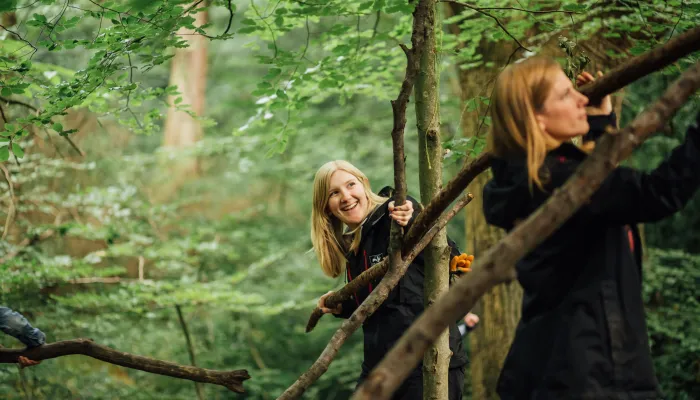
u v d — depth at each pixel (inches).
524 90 63.4
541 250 65.1
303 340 366.3
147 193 297.9
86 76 112.6
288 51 127.3
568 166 62.8
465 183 75.2
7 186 201.8
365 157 392.5
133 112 130.4
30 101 172.2
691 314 220.4
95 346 101.7
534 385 64.5
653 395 61.4
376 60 169.0
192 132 425.1
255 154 357.7
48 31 107.2
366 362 109.9
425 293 92.4
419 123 92.6
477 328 215.8
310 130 355.9
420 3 79.4
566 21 151.9
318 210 117.8
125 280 229.8
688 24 121.0
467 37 152.0
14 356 104.3
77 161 278.8
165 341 270.4
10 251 187.3
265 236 354.6
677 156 58.2
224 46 467.5
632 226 67.1
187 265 257.0
